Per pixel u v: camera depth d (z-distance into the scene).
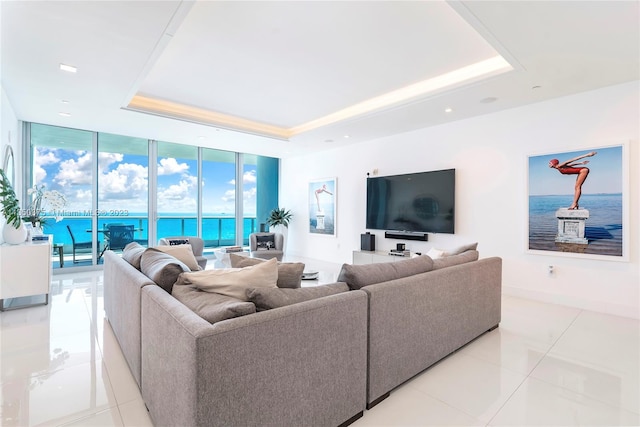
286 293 1.59
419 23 2.49
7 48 2.58
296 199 7.61
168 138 5.72
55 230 5.39
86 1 1.99
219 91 3.91
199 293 1.70
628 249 3.31
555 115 3.75
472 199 4.49
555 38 2.43
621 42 2.48
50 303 3.68
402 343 2.01
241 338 1.26
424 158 5.04
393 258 5.15
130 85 3.34
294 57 3.05
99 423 1.67
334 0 2.21
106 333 2.83
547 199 3.83
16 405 1.81
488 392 1.98
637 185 3.27
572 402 1.88
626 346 2.64
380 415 1.76
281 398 1.39
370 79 3.54
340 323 1.62
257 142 5.99
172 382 1.34
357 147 6.13
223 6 2.27
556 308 3.64
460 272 2.54
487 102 3.86
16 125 4.54
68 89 3.46
